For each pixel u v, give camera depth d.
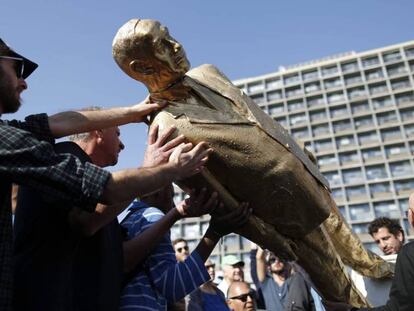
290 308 3.48
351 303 1.86
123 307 1.59
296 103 63.28
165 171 1.30
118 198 1.21
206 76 1.61
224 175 1.43
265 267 4.66
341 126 59.81
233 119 1.45
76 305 1.28
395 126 57.06
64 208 1.28
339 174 57.41
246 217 1.49
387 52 61.03
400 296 1.80
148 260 1.73
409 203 2.38
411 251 1.84
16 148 1.09
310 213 1.50
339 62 63.06
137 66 1.46
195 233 55.84
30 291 1.25
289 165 1.44
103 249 1.41
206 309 3.08
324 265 1.68
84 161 1.46
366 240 52.34
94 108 1.71
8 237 1.14
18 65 1.37
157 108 1.53
